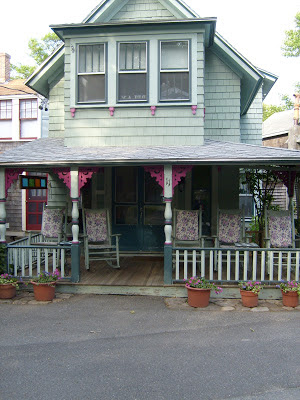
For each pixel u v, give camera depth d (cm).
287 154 670
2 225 719
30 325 541
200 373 399
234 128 916
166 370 406
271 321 552
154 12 832
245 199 1340
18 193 1473
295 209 1177
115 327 533
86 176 699
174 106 788
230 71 916
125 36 789
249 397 353
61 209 796
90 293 690
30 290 708
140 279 717
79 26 775
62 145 829
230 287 658
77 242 699
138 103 790
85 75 805
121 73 795
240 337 494
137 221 942
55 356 441
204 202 911
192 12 796
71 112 808
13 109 1467
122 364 420
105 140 803
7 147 1469
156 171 680
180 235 757
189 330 520
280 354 441
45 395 359
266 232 743
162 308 614
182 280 674
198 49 779
